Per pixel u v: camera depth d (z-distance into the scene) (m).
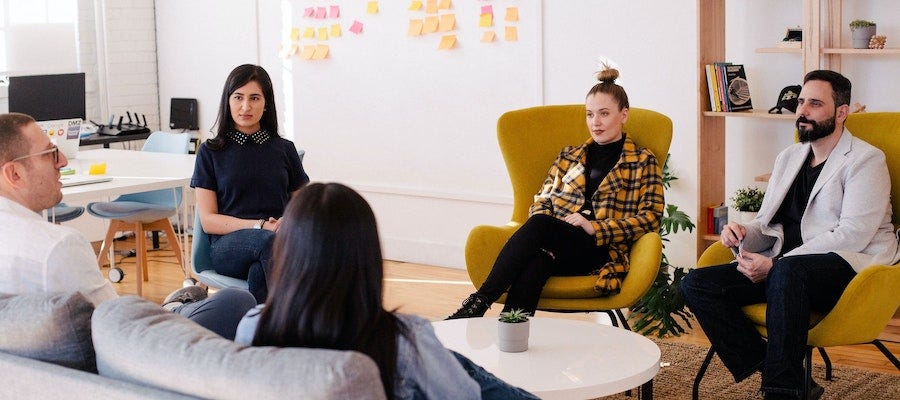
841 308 3.14
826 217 3.49
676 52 4.98
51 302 1.95
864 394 3.62
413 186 5.98
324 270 1.67
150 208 5.16
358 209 1.70
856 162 3.44
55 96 5.96
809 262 3.30
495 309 5.04
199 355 1.70
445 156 5.82
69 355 1.97
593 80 5.24
